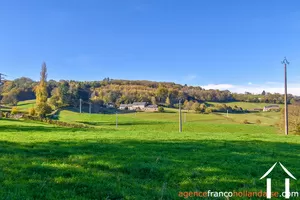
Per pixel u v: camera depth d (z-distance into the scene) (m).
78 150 21.12
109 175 13.32
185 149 22.97
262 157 19.70
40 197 9.84
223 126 98.12
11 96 180.50
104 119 123.81
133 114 156.50
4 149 19.78
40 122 73.06
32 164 14.59
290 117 61.69
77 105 182.75
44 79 113.19
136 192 11.09
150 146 23.97
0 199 9.18
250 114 159.25
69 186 11.32
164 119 135.62
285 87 55.00
